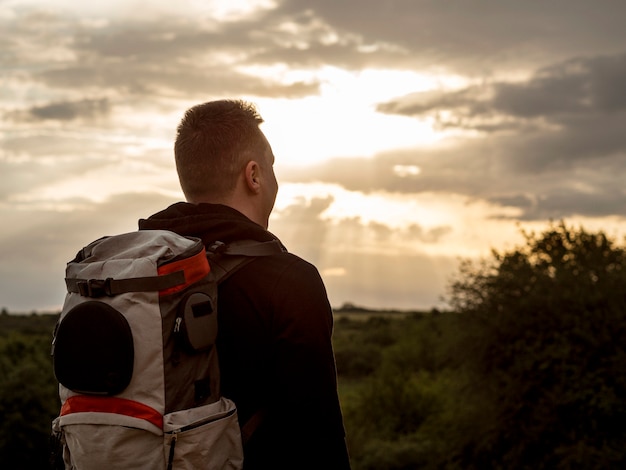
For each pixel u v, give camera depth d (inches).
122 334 58.1
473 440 893.2
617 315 770.2
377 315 4630.9
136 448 57.9
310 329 62.5
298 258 66.5
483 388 866.1
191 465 58.1
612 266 849.5
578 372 776.9
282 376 62.1
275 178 73.2
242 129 69.6
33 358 1134.4
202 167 69.4
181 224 67.6
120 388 57.8
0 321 2908.5
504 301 853.8
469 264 891.4
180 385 59.4
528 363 799.1
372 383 1296.8
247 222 67.9
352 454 1053.8
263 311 63.0
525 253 889.5
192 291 60.8
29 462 1028.5
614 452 737.0
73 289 62.7
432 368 1517.0
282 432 62.7
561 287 828.6
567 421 806.5
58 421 61.2
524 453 828.6
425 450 981.2
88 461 58.6
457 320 884.0
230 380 63.4
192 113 71.1
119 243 64.4
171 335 59.5
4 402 1026.1
